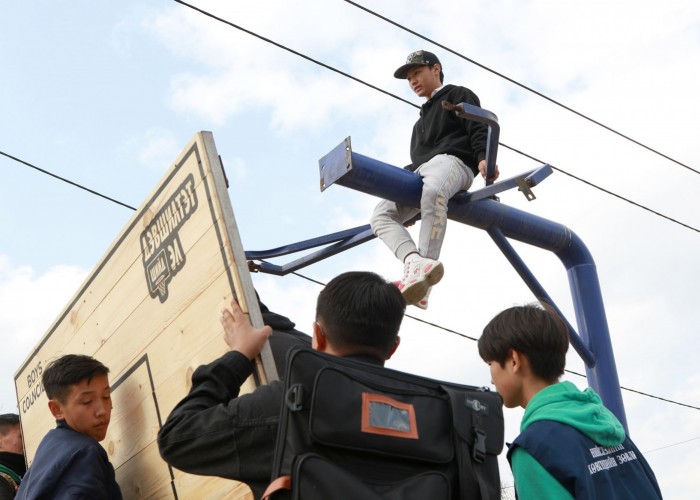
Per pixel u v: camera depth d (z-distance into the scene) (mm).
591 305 6289
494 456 2455
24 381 4668
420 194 5348
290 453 2199
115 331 3727
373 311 2516
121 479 3619
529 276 5996
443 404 2398
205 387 2598
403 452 2262
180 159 3311
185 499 3123
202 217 3109
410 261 5121
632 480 2586
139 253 3586
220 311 2936
